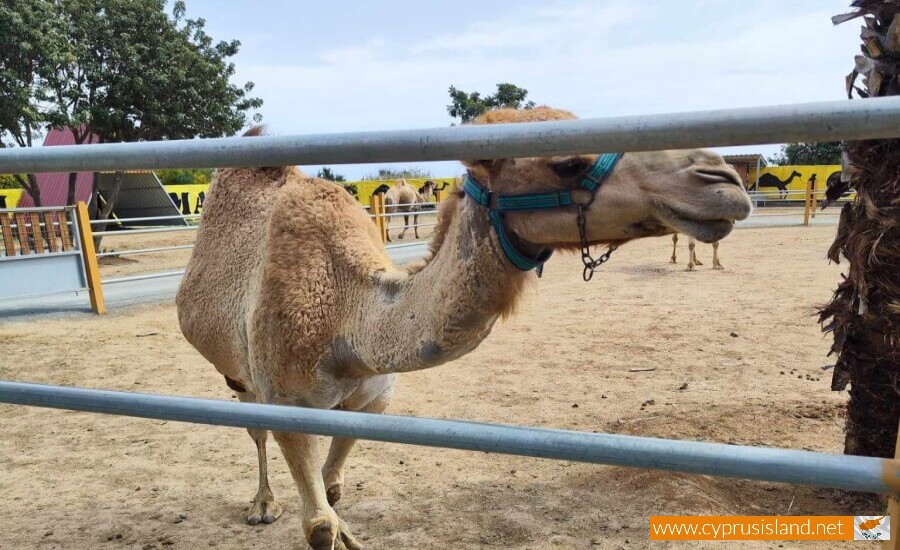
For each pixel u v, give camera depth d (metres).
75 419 6.59
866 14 4.03
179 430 6.25
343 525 4.01
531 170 2.35
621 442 1.62
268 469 5.34
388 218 30.75
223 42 22.55
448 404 6.58
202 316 4.15
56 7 18.81
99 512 4.64
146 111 20.34
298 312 3.29
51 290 11.05
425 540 4.10
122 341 9.58
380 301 3.06
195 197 32.38
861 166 3.88
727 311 10.66
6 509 4.69
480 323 2.63
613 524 4.17
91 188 26.00
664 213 2.19
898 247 3.81
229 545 4.18
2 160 2.03
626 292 12.89
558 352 8.51
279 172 4.17
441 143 1.60
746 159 38.56
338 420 1.86
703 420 5.76
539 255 2.55
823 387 6.73
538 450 1.68
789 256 17.91
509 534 4.13
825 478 1.48
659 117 1.44
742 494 4.62
